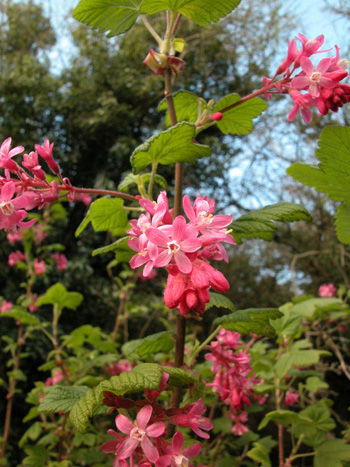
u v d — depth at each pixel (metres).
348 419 6.52
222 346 1.73
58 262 5.02
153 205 1.17
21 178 1.27
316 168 1.49
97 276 7.95
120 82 8.35
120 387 1.02
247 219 1.56
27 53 9.57
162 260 1.00
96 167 8.73
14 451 5.63
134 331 7.78
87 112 8.43
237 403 1.62
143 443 1.03
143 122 9.02
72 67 8.85
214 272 1.02
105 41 8.79
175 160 1.59
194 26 8.97
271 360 2.81
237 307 9.18
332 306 3.26
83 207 8.21
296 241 8.68
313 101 1.39
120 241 1.65
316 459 2.25
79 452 3.34
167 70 1.58
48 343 6.59
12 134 7.88
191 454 1.07
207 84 9.38
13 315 3.59
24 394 6.22
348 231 1.55
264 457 2.32
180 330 1.51
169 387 1.28
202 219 1.12
